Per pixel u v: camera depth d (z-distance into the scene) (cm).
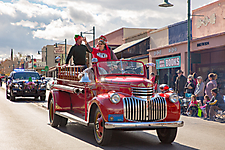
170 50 2039
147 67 757
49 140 685
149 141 686
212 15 1644
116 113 596
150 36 2341
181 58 1920
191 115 1147
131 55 2547
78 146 623
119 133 793
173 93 643
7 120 989
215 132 804
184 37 1911
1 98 1977
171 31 2052
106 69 712
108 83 654
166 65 2120
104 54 801
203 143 665
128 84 625
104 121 609
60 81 939
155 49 2219
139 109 610
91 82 704
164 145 644
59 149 593
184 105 1185
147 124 593
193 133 789
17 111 1251
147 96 618
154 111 620
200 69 1852
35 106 1466
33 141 670
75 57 884
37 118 1052
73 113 821
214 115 1041
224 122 985
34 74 1869
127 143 660
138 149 601
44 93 1764
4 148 599
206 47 1680
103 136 613
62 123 881
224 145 645
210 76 1168
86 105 716
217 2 1603
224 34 1534
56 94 876
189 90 1235
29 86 1723
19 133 765
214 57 1719
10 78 1830
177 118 637
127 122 594
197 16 1769
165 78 2155
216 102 1029
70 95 870
